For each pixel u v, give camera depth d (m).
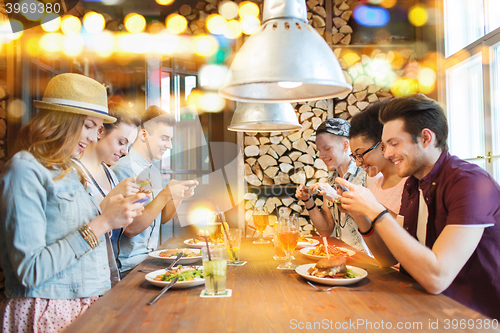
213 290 1.15
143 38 3.55
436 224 1.32
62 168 1.37
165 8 3.81
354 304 1.04
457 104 3.53
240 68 1.04
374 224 1.20
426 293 1.13
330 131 2.37
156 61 3.55
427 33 3.76
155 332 0.85
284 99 1.30
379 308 1.00
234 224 3.74
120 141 2.04
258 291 1.18
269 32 1.04
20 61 3.00
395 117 1.31
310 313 0.97
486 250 1.21
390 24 3.89
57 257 1.23
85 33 3.50
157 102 3.54
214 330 0.86
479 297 1.21
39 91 3.21
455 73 3.54
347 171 2.43
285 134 3.82
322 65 1.02
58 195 1.33
